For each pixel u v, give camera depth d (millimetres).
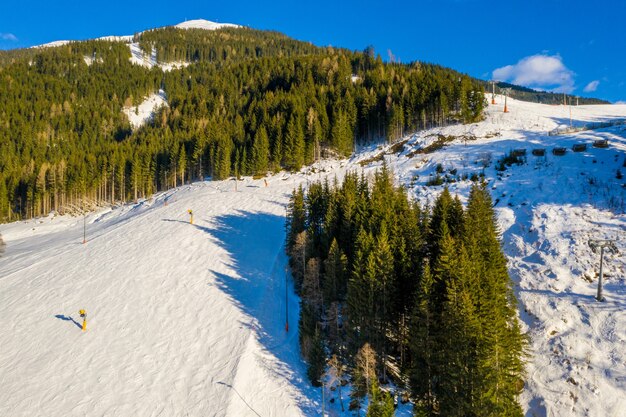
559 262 33281
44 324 39406
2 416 29047
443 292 26672
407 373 26766
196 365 32719
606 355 25453
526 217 40094
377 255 30625
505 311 27297
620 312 27469
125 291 43531
